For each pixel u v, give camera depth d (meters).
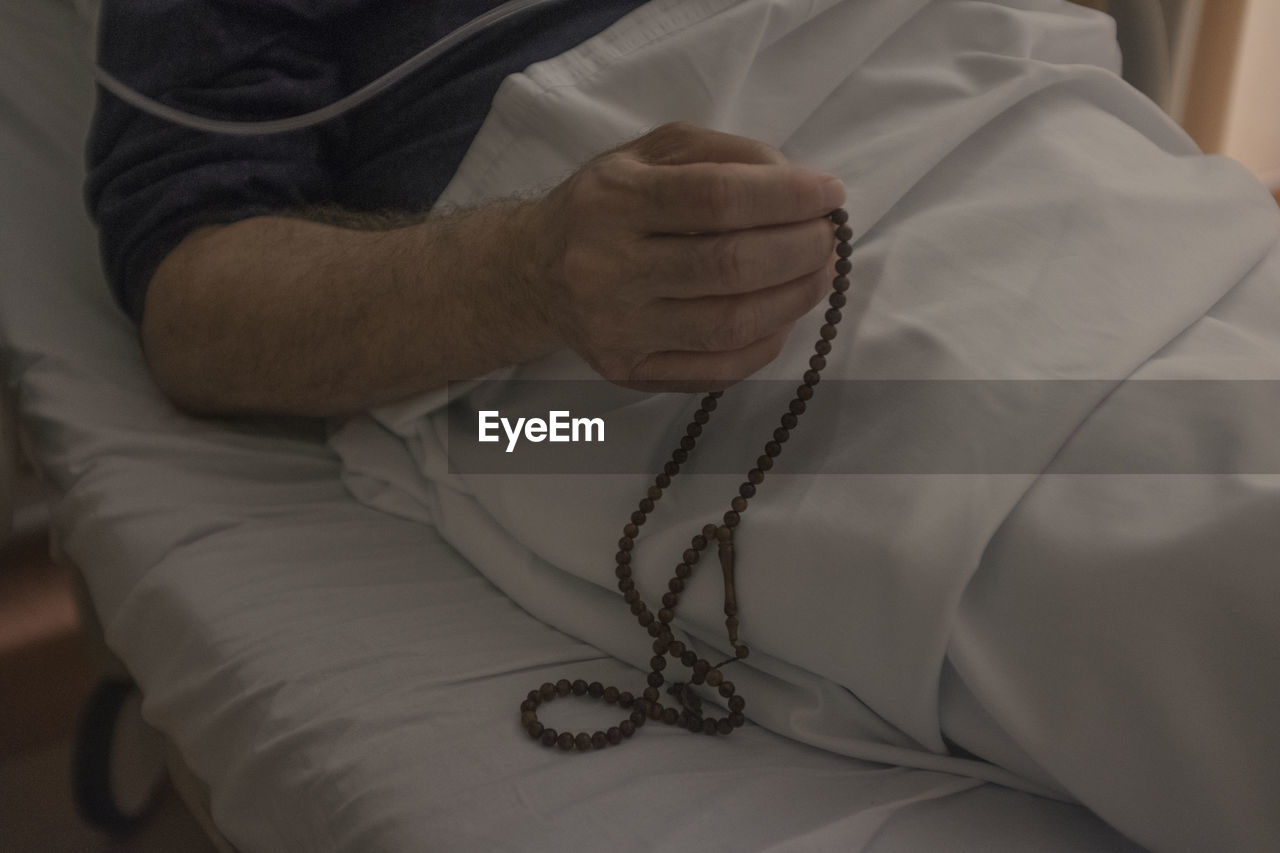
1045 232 1.47
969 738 1.36
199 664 1.49
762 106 1.55
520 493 1.48
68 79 1.95
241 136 1.63
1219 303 1.50
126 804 1.85
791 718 1.39
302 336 1.55
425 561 1.56
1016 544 1.34
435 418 1.58
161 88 1.64
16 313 1.72
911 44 1.61
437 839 1.34
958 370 1.39
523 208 1.48
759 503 1.40
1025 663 1.33
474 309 1.49
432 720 1.41
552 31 1.63
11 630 2.30
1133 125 1.67
